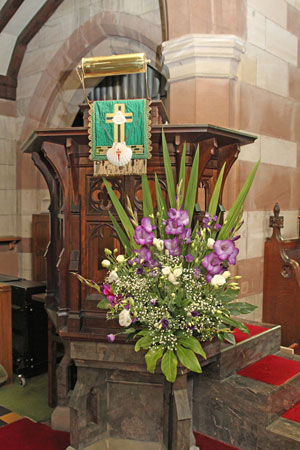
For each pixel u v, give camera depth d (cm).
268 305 361
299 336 344
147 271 185
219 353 227
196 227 195
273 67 364
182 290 182
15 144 551
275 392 218
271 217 358
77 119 551
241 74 328
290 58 385
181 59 312
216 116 312
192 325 182
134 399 213
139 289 183
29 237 550
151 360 176
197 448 212
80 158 212
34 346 357
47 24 494
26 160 546
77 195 214
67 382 254
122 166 202
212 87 310
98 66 206
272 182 373
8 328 348
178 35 314
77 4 453
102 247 300
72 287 210
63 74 484
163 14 342
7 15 483
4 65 535
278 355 272
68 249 219
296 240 381
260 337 260
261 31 347
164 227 192
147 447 210
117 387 214
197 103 311
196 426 242
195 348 177
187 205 192
